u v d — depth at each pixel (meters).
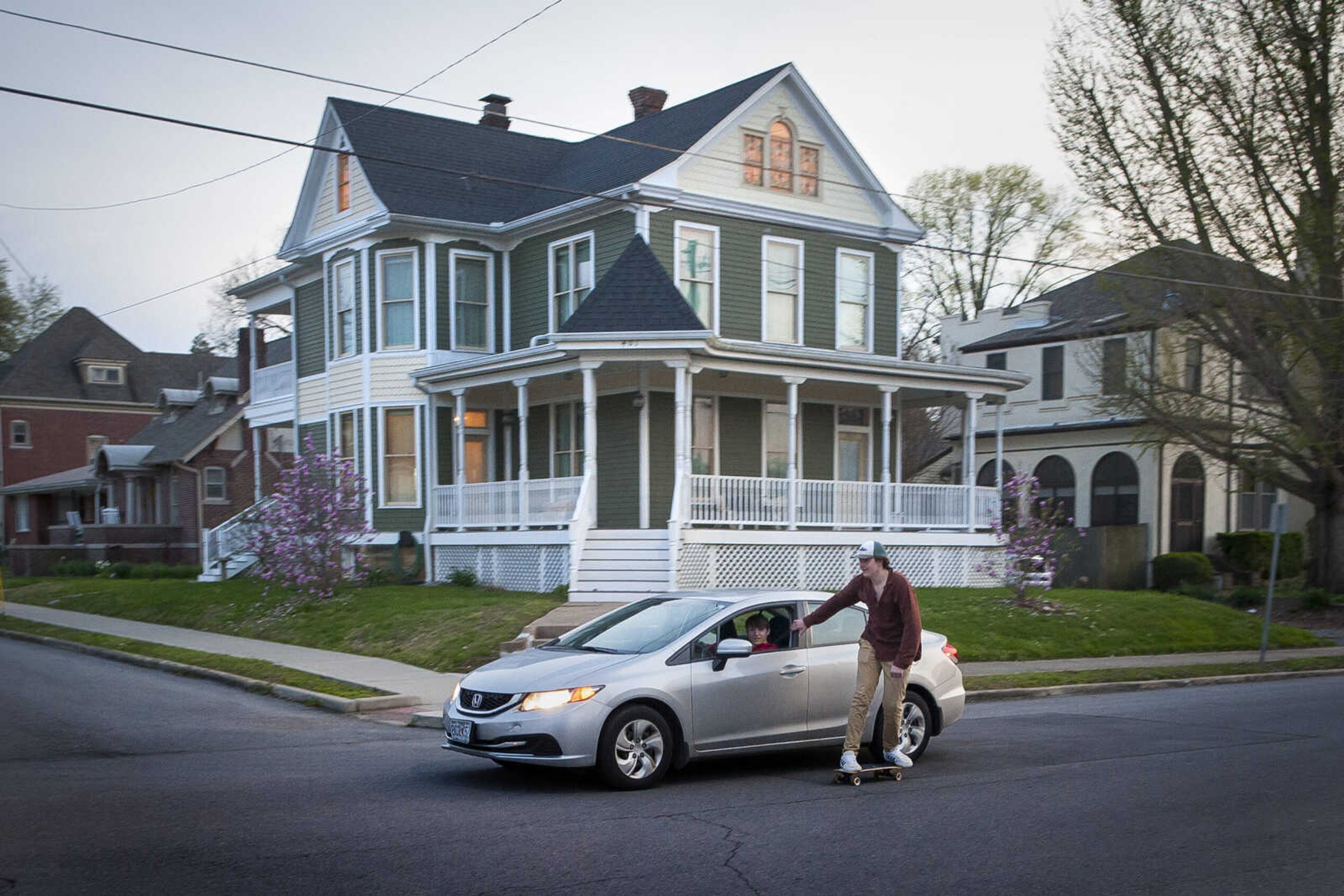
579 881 6.43
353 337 27.59
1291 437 28.08
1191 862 7.01
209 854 6.89
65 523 50.97
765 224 26.11
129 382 56.47
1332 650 22.62
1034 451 38.03
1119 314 34.88
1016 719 13.59
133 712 13.05
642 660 9.07
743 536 22.17
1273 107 26.58
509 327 27.33
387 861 6.78
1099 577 32.84
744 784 9.26
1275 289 27.06
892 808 8.37
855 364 23.98
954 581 26.03
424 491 26.34
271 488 32.66
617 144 28.39
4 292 60.62
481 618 18.25
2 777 9.26
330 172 28.52
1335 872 6.85
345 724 12.63
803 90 26.45
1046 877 6.63
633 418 24.17
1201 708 14.66
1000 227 51.12
